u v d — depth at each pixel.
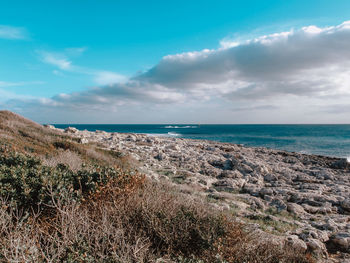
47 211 4.09
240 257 4.07
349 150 49.06
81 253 2.93
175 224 4.17
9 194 4.11
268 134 107.19
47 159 10.16
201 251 3.95
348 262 6.41
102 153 16.97
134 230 3.87
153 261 3.24
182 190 10.49
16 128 18.67
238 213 9.31
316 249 6.60
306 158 33.09
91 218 4.05
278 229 7.88
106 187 4.84
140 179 5.79
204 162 21.39
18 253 2.74
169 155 24.00
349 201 11.84
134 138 35.62
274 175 17.69
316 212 11.07
